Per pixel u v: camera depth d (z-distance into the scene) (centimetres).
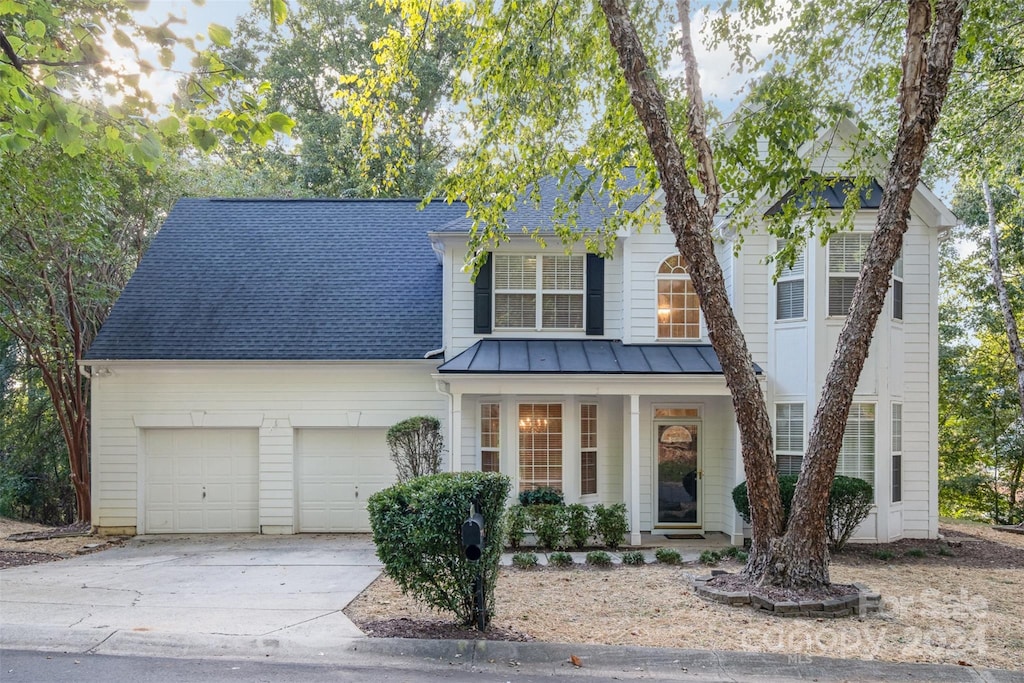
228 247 1577
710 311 841
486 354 1279
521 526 1173
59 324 1477
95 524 1338
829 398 813
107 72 452
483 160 977
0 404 1780
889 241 803
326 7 2639
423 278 1522
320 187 2652
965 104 1189
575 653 617
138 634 652
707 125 1014
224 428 1369
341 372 1366
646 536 1320
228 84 468
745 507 1175
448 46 2203
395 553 663
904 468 1277
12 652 616
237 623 695
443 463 1328
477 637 646
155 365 1338
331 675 564
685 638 661
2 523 1532
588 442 1354
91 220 1356
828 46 961
